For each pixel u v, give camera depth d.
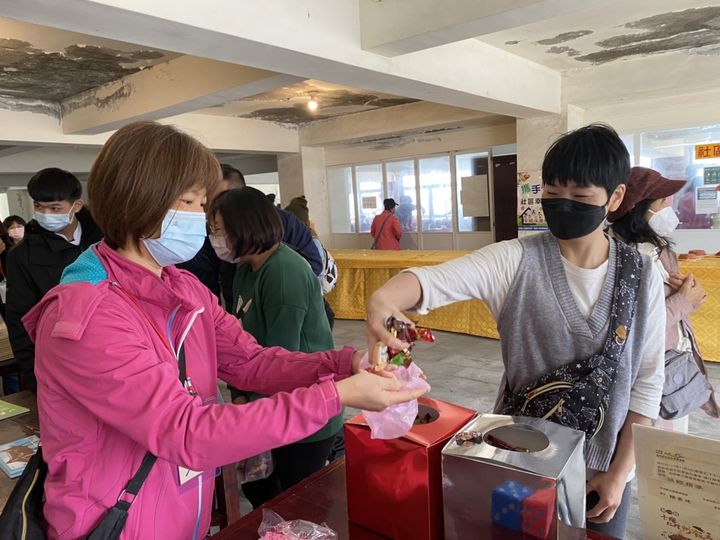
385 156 8.34
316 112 7.14
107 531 0.78
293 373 1.04
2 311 2.86
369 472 0.86
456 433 0.84
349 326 5.57
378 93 6.00
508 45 4.40
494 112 5.32
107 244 0.85
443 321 5.05
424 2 2.93
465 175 7.68
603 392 0.99
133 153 0.77
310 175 8.68
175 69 4.33
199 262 2.21
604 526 1.12
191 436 0.70
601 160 0.93
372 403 0.78
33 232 1.96
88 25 2.37
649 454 0.79
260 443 0.72
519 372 1.10
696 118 5.36
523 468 0.73
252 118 7.54
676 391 1.36
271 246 1.57
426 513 0.81
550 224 1.01
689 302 1.43
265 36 2.70
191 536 0.92
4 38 3.58
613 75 5.12
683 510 0.78
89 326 0.73
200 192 0.83
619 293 1.00
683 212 5.66
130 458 0.80
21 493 0.82
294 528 0.84
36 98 5.44
